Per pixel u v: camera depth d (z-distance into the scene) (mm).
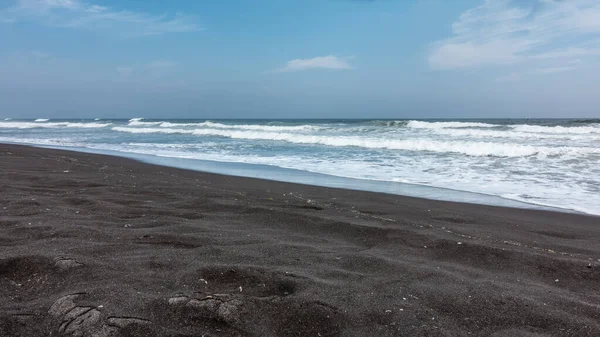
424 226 5281
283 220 5344
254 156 15109
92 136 29047
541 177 9477
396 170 11047
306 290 3025
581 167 10508
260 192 7824
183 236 4375
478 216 6199
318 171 11172
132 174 10031
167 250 3871
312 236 4688
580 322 2705
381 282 3305
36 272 3180
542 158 12055
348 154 14883
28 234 4188
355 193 7957
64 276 3102
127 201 6223
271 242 4328
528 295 3129
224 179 9742
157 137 26984
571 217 6184
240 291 3020
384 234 4762
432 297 3045
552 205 6961
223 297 2742
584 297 3168
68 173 9617
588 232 5359
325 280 3273
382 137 20016
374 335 2514
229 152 16641
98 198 6348
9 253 3488
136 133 32969
